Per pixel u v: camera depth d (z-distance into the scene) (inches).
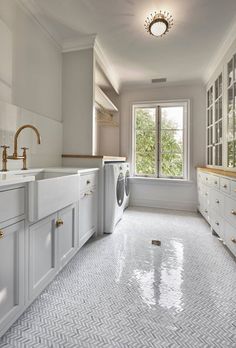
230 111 90.6
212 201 95.3
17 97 71.2
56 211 54.2
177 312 46.8
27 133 76.1
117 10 75.7
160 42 95.2
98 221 94.3
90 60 97.0
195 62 114.4
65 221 60.1
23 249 41.5
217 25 83.0
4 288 36.9
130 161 152.3
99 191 93.4
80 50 98.0
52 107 93.5
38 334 40.6
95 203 89.6
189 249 80.6
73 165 97.8
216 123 112.0
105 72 116.1
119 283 57.9
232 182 69.6
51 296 52.1
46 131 88.4
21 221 40.7
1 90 63.3
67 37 93.0
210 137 126.1
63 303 49.6
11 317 38.6
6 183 35.5
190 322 43.9
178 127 147.4
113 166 95.2
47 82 89.4
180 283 58.1
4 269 36.8
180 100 142.5
